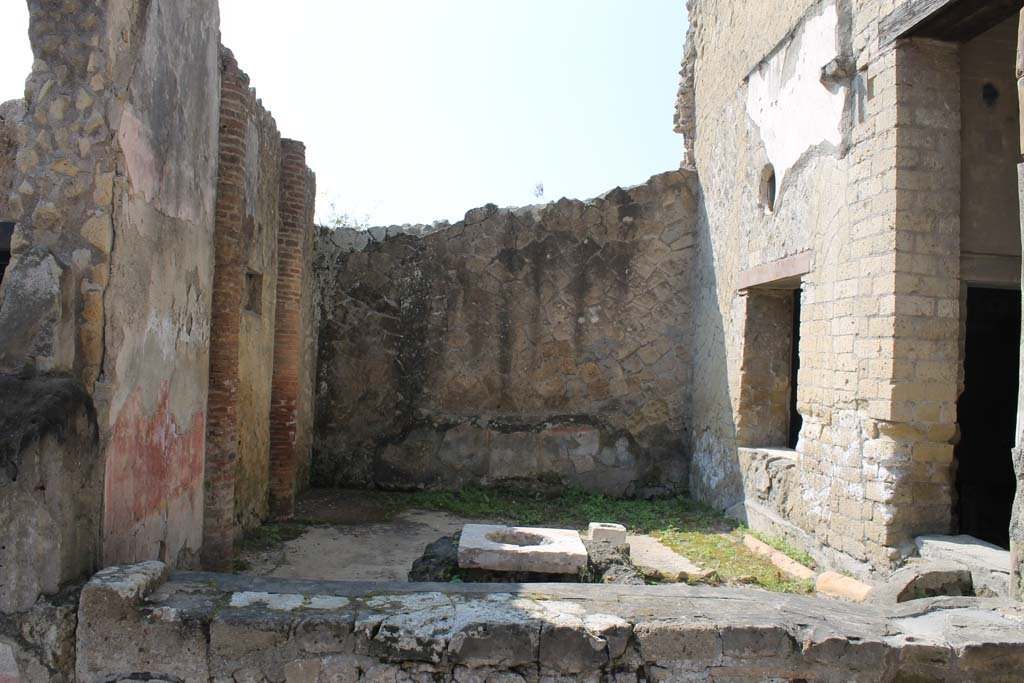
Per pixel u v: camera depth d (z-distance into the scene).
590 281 8.90
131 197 3.67
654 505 8.27
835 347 5.56
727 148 7.92
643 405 8.88
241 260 5.21
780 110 6.61
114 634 3.01
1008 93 5.13
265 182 6.62
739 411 7.41
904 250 4.86
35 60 3.49
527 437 8.74
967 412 6.78
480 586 3.50
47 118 3.47
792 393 7.52
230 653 2.98
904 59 4.93
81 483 3.28
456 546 5.25
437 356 8.81
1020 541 3.74
